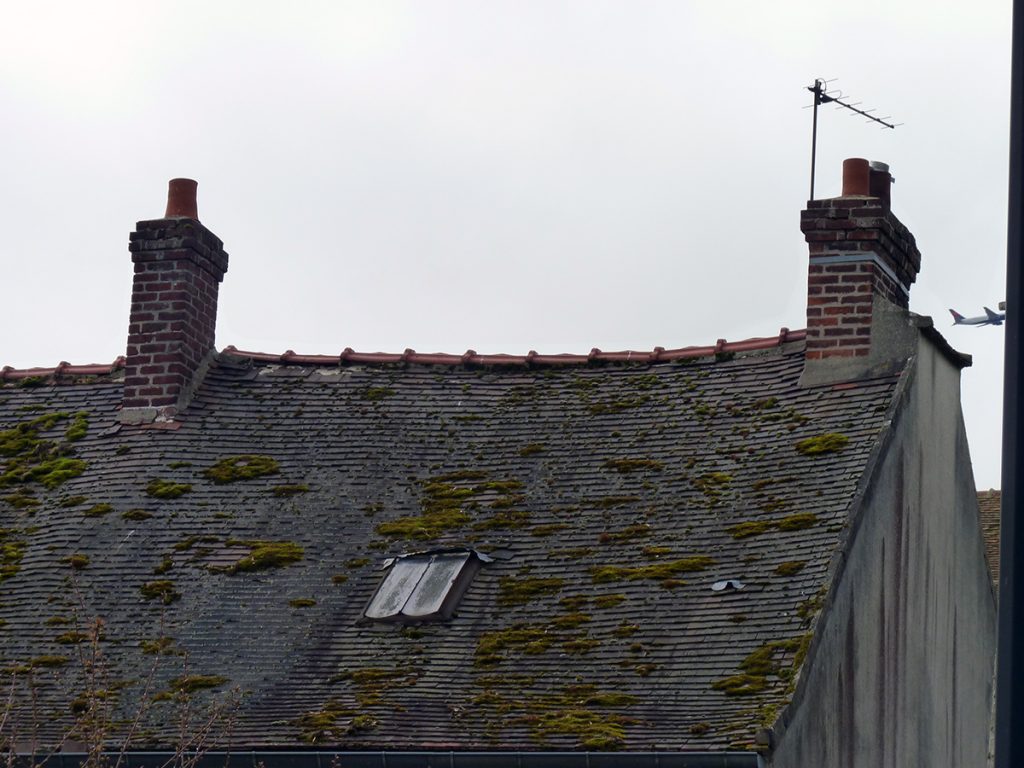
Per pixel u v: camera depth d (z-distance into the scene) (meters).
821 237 17.19
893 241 17.38
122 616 15.71
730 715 13.21
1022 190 7.90
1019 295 7.83
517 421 17.59
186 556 16.36
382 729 13.73
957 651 17.33
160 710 14.43
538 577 15.47
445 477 16.98
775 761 12.76
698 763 12.77
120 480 17.42
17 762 13.84
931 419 17.00
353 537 16.39
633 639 14.45
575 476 16.66
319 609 15.55
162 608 15.76
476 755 13.30
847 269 17.05
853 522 14.86
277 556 16.20
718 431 16.77
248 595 15.82
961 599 17.55
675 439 16.83
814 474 15.66
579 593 15.15
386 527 16.44
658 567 15.18
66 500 17.36
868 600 15.03
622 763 12.96
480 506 16.50
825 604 14.10
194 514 16.88
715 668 13.87
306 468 17.33
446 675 14.48
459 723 13.76
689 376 17.73
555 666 14.35
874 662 15.05
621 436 17.06
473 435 17.50
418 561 15.82
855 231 17.08
